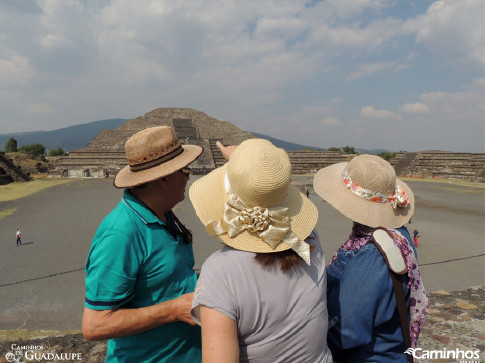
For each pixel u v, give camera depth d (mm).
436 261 18375
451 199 45625
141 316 1849
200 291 1541
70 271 16156
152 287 2039
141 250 1954
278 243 1526
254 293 1480
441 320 5727
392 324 2156
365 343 2104
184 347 2137
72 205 37469
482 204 41094
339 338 2137
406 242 2186
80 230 25125
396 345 2152
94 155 85125
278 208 1570
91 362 4652
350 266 2158
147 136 2045
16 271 16172
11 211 33250
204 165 89312
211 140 103500
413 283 2121
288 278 1562
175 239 2150
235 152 1576
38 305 12469
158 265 2023
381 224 2254
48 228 25812
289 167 1557
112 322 1803
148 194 2131
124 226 1900
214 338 1431
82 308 12250
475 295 7016
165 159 2068
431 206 39156
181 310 1885
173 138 2148
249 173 1450
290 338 1561
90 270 1868
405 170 88000
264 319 1504
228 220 1540
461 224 28781
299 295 1582
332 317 2168
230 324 1454
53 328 10727
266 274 1522
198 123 117625
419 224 28641
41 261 17734
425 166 86312
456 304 6438
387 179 2285
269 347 1533
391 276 2059
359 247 2223
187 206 33344
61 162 81562
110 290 1820
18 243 21062
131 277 1894
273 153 1524
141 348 2064
